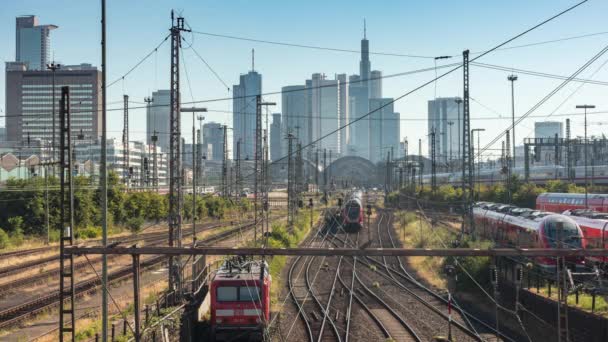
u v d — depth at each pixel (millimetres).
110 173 73188
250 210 111688
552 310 25953
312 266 51594
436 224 76250
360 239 70750
